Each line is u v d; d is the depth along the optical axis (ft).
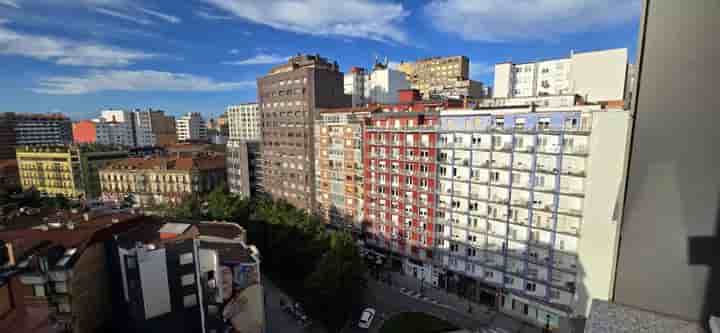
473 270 177.88
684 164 15.55
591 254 140.26
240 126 618.03
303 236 199.21
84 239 129.08
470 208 175.22
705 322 15.90
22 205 251.80
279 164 277.44
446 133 177.37
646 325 16.26
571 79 203.21
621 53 187.11
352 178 226.58
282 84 263.70
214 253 120.88
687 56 14.87
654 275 17.01
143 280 110.93
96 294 129.59
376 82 357.61
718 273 15.43
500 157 161.38
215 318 121.70
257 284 133.69
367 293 189.78
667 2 15.08
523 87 283.59
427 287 195.62
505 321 163.84
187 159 352.08
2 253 119.85
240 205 241.55
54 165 366.43
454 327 159.74
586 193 138.72
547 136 146.61
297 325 161.38
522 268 161.17
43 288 114.83
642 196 16.89
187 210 249.55
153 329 113.91
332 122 237.86
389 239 211.00
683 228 15.97
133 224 151.33
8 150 580.30
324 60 308.81
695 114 15.01
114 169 347.36
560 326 152.35
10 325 62.80
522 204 156.66
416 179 191.83
